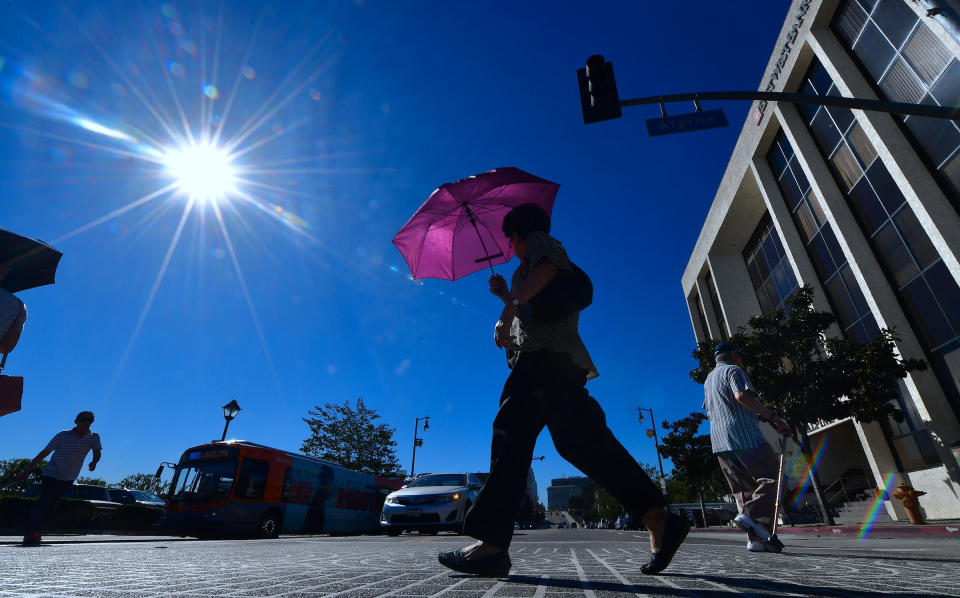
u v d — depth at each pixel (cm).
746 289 2464
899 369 1199
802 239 1861
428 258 295
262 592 129
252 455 1341
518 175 271
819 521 1719
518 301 194
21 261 283
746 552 337
